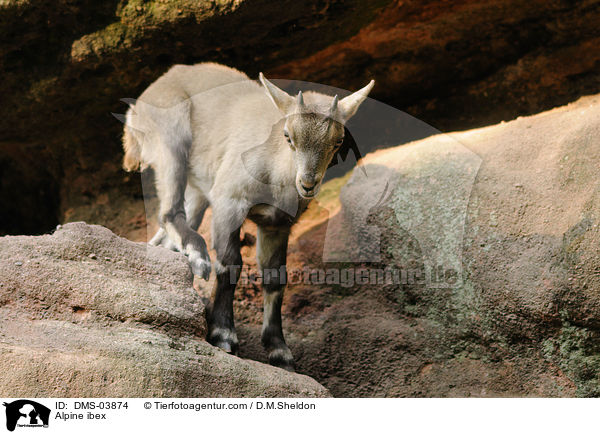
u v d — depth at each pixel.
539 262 4.55
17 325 3.40
